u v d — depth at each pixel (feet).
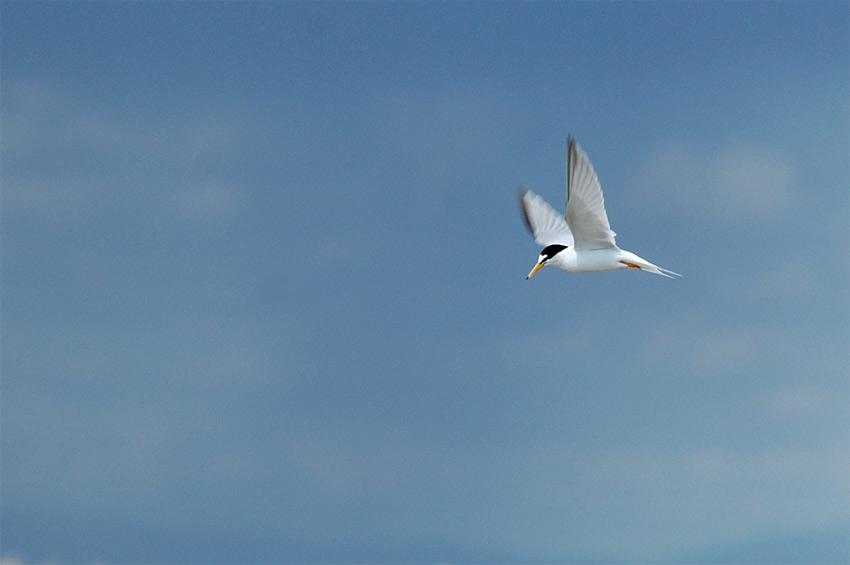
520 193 63.93
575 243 57.31
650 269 56.49
